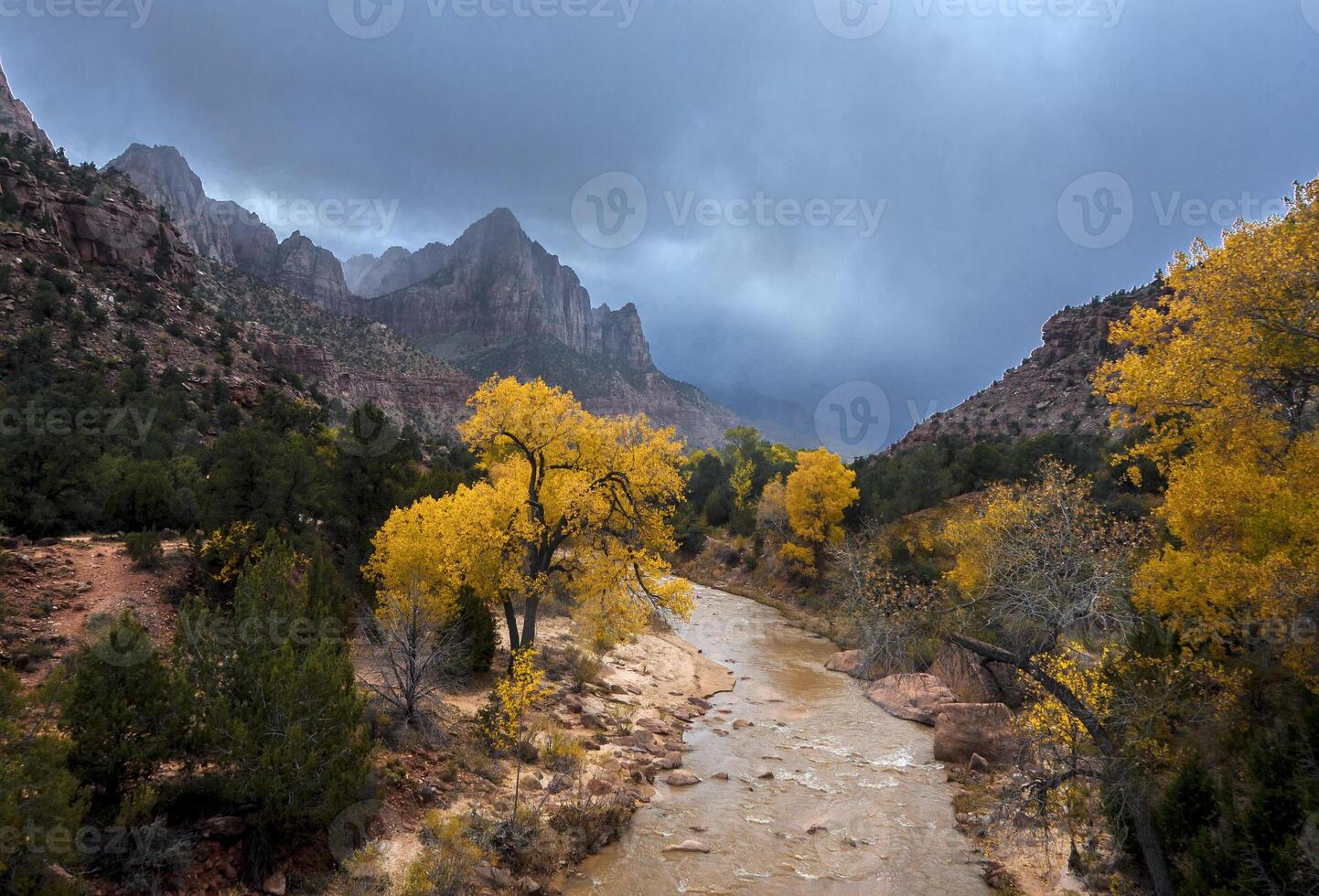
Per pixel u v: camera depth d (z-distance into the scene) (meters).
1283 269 10.08
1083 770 9.51
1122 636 10.71
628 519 19.73
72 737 7.51
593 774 13.66
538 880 9.93
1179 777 9.34
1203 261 11.38
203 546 17.59
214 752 8.30
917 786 15.23
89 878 6.78
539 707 16.98
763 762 16.61
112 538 18.89
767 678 25.84
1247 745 9.45
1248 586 9.16
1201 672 10.16
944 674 21.34
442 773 11.86
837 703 22.47
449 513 17.58
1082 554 10.38
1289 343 10.34
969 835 12.67
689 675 24.69
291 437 33.69
